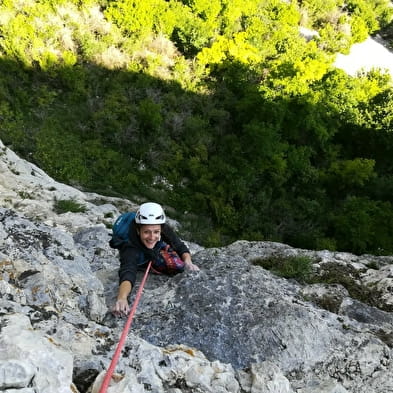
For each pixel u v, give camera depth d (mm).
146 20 24906
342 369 4418
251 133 21781
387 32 37781
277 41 28562
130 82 22953
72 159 18469
